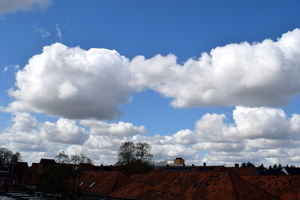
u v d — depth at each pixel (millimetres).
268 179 53344
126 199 50812
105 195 60500
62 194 71188
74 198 69312
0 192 107688
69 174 68625
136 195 50250
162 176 53969
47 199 80812
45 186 70375
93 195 67938
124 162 109938
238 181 43344
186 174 50938
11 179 133000
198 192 43625
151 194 48719
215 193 41594
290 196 46312
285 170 130375
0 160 154125
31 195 95062
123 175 71500
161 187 49906
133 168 107125
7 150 156875
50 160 142375
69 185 71125
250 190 41656
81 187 73875
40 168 140000
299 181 48875
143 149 111688
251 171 116938
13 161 147625
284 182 50469
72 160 71062
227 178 44031
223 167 120875
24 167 154125
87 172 80062
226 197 39594
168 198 45281
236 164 127688
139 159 109750
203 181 46125
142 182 54750
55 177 67750
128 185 55875
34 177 135000
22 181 136000
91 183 73750
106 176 73500
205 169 123688
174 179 50938
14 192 108188
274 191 49281
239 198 38781
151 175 56344
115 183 67500
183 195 44531
